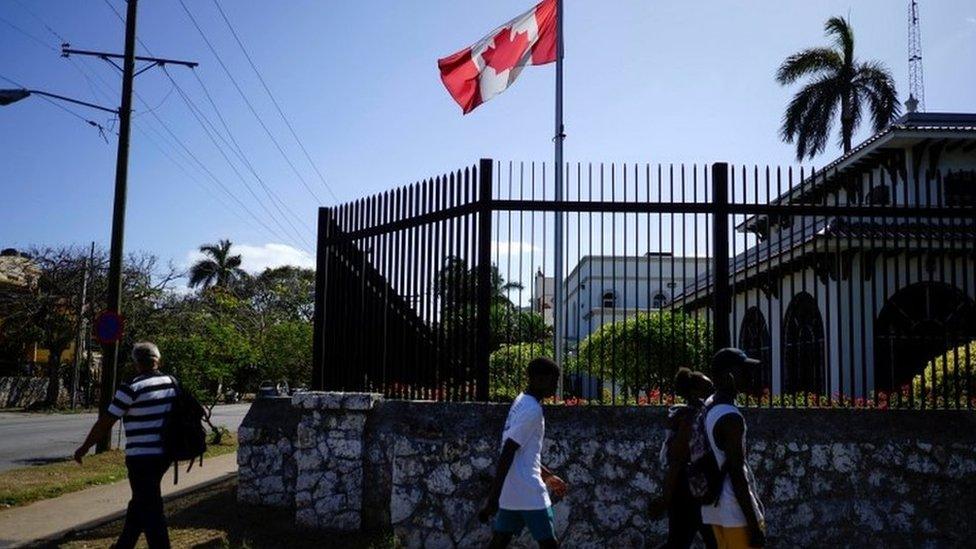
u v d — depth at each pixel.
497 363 7.57
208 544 6.82
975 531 6.36
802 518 6.34
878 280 14.88
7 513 8.59
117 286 15.67
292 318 40.97
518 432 4.69
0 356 41.53
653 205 6.78
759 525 3.94
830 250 13.03
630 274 20.34
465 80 11.16
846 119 33.03
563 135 10.78
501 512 4.74
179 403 5.97
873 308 6.73
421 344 7.23
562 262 7.15
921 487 6.41
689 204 6.77
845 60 33.41
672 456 5.14
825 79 33.19
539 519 4.67
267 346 22.17
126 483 11.07
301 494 7.29
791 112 33.69
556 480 5.07
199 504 8.73
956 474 6.41
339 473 7.24
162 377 6.05
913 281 13.83
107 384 15.03
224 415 33.28
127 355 39.12
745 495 3.97
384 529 7.05
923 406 6.71
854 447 6.43
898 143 18.23
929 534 6.34
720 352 4.32
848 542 6.32
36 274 43.47
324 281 8.62
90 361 40.25
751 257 15.96
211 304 40.91
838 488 6.38
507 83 11.09
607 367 9.62
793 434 6.45
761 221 8.01
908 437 6.45
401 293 7.48
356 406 7.20
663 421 6.51
